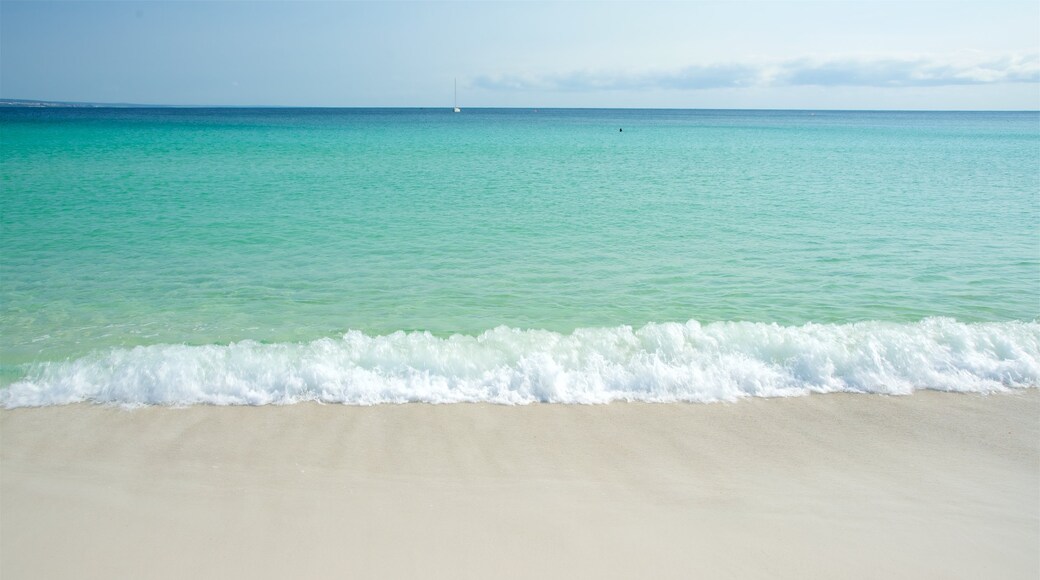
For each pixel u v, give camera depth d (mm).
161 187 24156
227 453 6156
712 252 15078
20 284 11727
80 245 14820
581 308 11055
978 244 15883
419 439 6477
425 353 8133
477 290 11984
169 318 10125
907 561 4816
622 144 57344
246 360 7863
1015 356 8359
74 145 42250
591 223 18625
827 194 25078
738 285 12422
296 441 6395
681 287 12297
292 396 7316
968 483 5879
